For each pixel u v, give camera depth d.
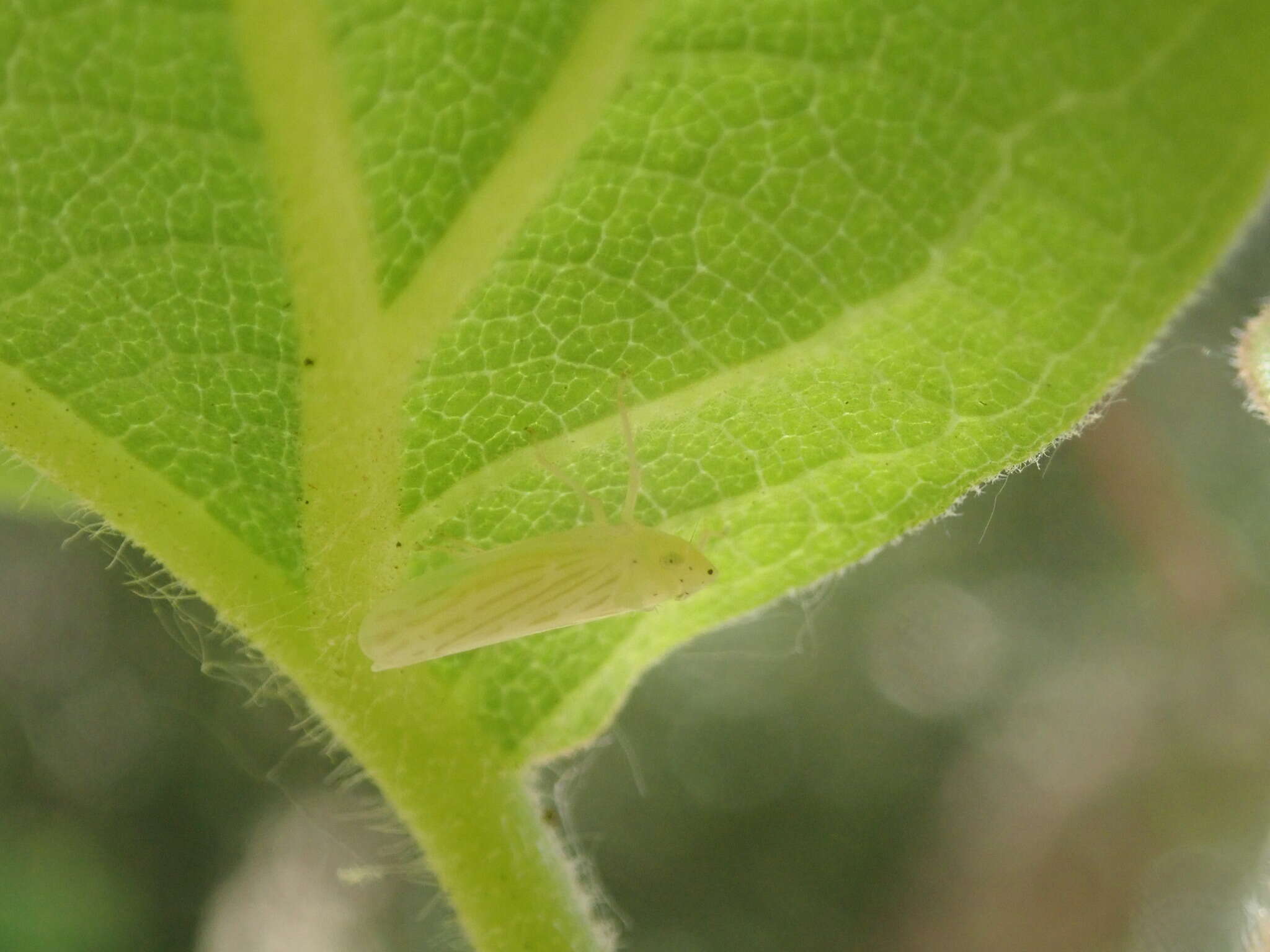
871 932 0.12
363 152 0.05
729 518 0.05
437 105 0.05
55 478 0.05
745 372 0.05
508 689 0.05
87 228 0.05
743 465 0.05
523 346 0.05
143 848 0.11
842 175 0.05
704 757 0.12
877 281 0.05
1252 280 0.06
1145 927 0.11
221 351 0.05
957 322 0.05
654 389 0.05
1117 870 0.11
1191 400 0.10
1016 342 0.05
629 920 0.11
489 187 0.05
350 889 0.11
